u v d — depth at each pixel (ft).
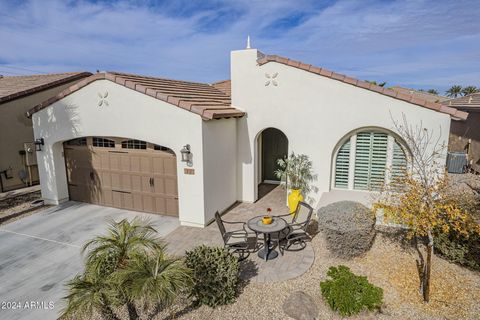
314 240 29.78
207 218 33.71
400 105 32.78
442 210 20.75
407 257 25.99
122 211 38.81
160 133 33.19
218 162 35.83
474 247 23.27
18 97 51.57
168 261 16.43
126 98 34.06
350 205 26.63
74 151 41.39
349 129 35.17
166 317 18.90
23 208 40.78
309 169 37.81
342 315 18.67
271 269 24.23
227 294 19.98
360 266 24.68
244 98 39.63
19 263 26.58
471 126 64.13
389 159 35.14
